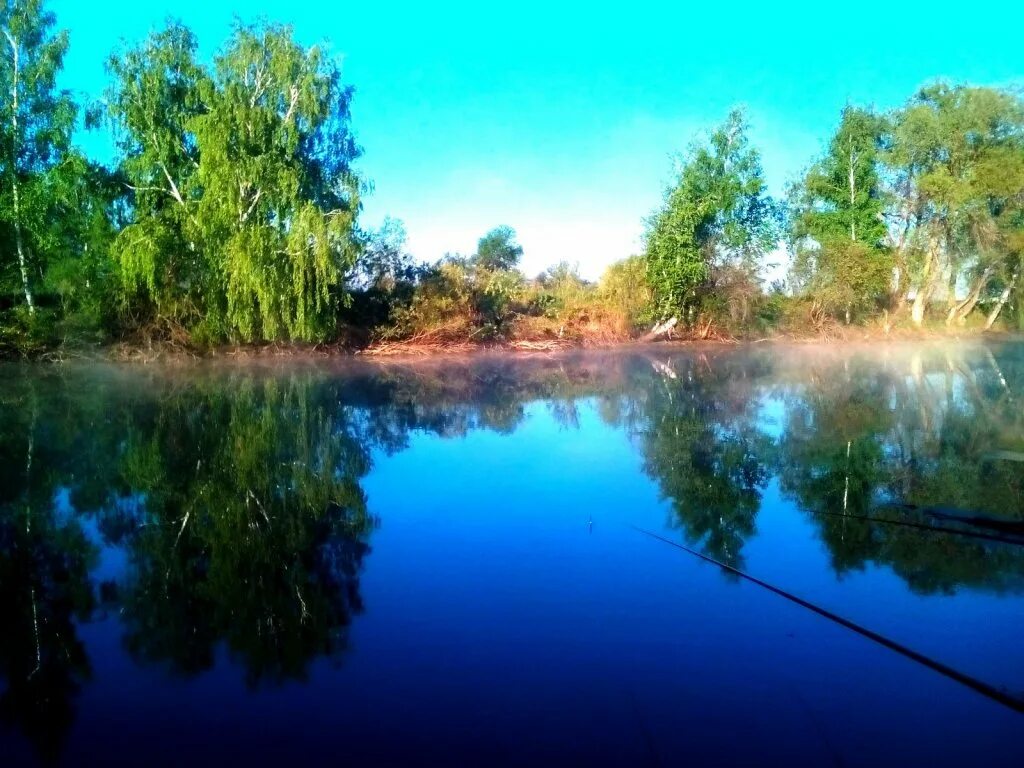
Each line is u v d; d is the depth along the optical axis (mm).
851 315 33656
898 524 6879
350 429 12359
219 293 23547
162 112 24281
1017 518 7008
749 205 35438
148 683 4066
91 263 23672
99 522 7215
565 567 5781
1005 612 4844
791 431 11859
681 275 31469
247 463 9859
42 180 23594
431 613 4949
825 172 36375
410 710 3758
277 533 6820
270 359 25219
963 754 3340
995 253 30859
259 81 24016
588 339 31047
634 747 3414
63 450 10633
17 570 5918
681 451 10367
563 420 13180
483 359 26188
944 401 14914
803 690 3904
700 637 4523
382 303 28562
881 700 3801
